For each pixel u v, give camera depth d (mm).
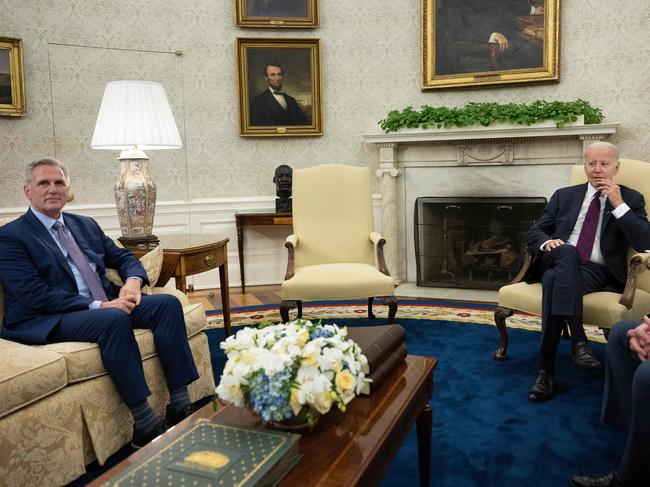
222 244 3717
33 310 2465
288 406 1470
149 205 3494
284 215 5414
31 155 5188
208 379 2945
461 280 5621
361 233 4262
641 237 2904
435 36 5543
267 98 5691
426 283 5664
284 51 5660
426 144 5508
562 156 5086
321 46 5750
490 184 5387
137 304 2568
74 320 2367
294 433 1560
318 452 1467
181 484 1240
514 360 3393
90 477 2238
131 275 2840
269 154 5820
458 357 3463
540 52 5266
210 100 5660
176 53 5516
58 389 2146
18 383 1980
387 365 1934
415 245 5691
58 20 5184
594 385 2994
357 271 3805
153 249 3242
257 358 1503
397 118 5375
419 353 3547
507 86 5449
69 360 2211
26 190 2650
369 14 5711
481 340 3795
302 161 5863
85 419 2246
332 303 4996
